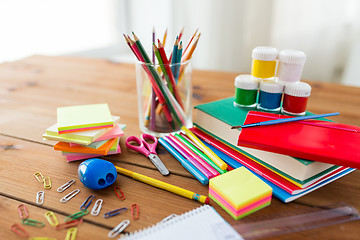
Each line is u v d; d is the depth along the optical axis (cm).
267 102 69
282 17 192
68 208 52
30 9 185
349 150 51
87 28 224
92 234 47
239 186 52
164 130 76
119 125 75
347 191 56
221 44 216
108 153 68
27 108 92
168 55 76
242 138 55
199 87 106
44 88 107
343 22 182
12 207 53
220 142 69
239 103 72
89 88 107
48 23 197
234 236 45
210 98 97
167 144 70
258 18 198
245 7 198
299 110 67
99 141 65
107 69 127
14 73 123
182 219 49
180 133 75
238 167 60
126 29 249
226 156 64
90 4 221
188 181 60
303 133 57
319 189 56
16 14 179
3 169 63
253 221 49
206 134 72
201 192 57
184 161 64
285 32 195
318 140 54
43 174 62
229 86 107
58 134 64
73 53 218
